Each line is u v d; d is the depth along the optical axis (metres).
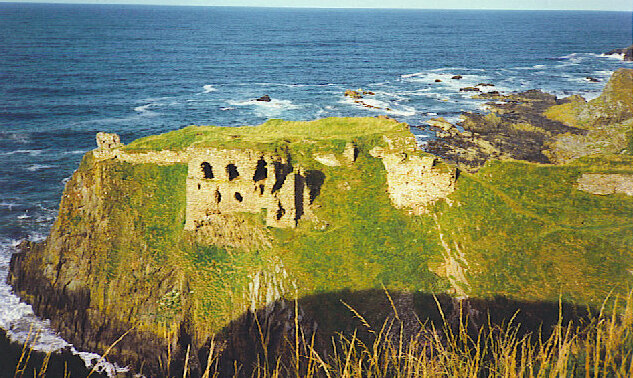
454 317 44.44
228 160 52.25
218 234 51.84
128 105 146.25
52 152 103.56
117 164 59.62
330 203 54.97
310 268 48.28
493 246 49.19
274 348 43.59
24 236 69.44
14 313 51.84
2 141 108.38
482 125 117.62
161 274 49.59
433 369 11.98
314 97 159.38
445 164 54.66
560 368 10.85
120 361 46.38
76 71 195.00
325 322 44.16
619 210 52.50
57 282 52.47
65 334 49.34
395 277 47.53
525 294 44.22
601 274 44.09
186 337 45.75
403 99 153.88
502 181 58.66
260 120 132.38
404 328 43.72
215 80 190.38
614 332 12.62
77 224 56.62
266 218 52.56
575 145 99.25
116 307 48.78
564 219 52.38
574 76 197.00
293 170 53.72
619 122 112.06
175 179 58.41
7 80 169.75
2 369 44.31
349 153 59.22
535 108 135.50
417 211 53.59
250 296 46.53
